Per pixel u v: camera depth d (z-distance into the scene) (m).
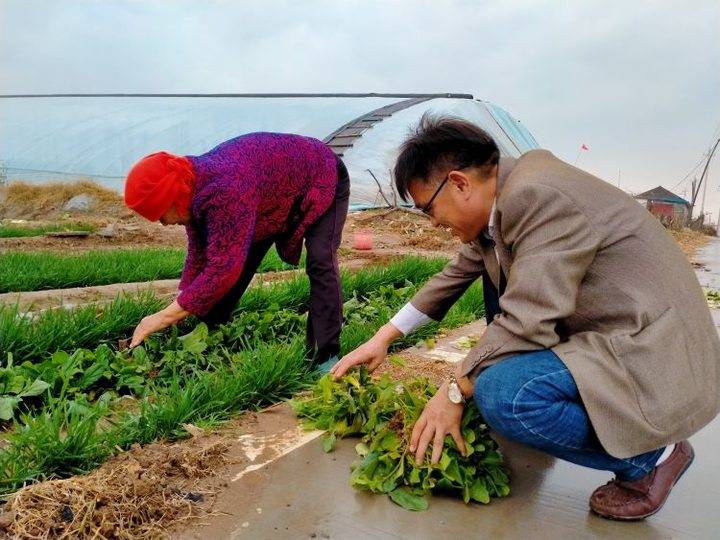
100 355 3.41
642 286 2.05
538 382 2.06
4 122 21.45
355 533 2.13
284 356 3.40
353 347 4.01
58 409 2.68
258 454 2.66
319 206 3.41
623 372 2.01
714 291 7.66
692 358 2.03
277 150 3.23
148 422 2.75
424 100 18.55
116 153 18.44
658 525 2.26
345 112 18.20
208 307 3.20
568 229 2.04
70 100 23.41
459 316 5.09
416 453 2.31
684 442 2.36
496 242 2.26
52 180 17.84
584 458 2.20
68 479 2.23
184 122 19.28
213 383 3.15
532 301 2.08
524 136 20.06
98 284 6.12
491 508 2.32
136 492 2.21
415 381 2.89
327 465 2.59
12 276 5.66
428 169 2.22
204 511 2.23
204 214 3.02
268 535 2.11
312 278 3.52
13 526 2.03
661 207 42.75
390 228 13.33
